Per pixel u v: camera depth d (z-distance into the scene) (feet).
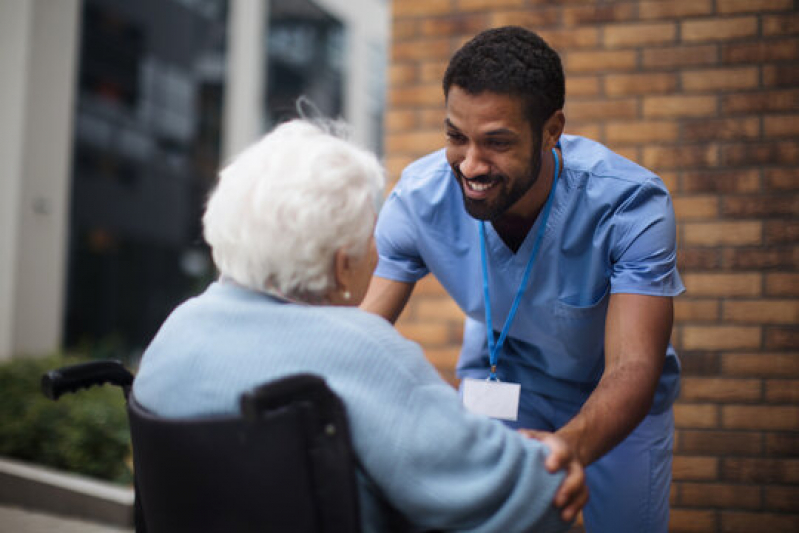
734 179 9.53
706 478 9.39
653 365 4.88
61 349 23.66
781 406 9.26
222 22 40.57
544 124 4.88
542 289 5.94
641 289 5.18
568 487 3.66
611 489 6.39
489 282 6.12
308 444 3.33
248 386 3.51
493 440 3.57
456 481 3.47
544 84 4.75
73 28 25.12
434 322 10.40
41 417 14.56
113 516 12.35
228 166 3.93
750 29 9.57
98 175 35.35
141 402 3.79
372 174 3.94
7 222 23.65
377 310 6.20
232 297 3.79
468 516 3.51
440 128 10.56
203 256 39.34
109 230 35.88
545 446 3.74
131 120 37.01
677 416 9.50
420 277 6.46
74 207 34.17
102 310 35.24
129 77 36.94
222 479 3.43
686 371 9.52
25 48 23.70
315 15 44.98
